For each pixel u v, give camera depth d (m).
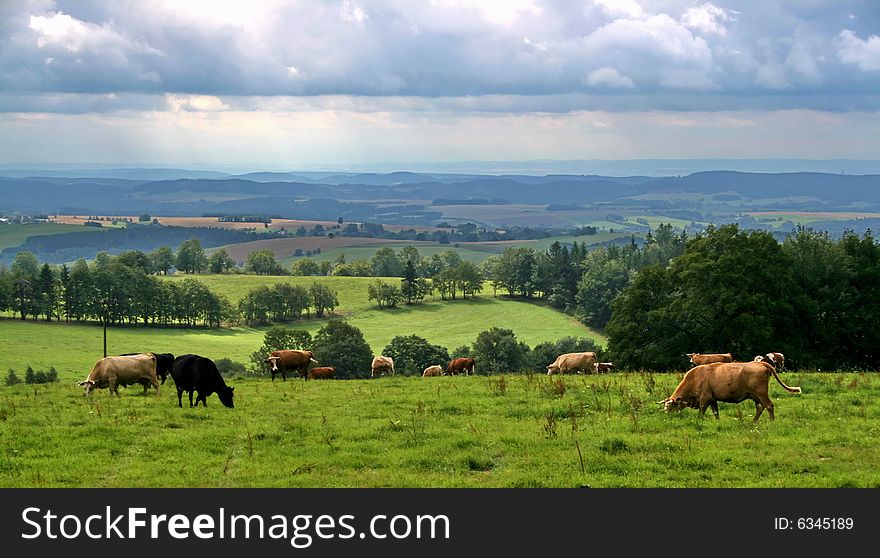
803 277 55.12
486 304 188.75
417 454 18.03
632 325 55.28
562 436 19.30
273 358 37.56
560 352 117.69
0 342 130.62
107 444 19.33
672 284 54.53
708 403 20.86
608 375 32.09
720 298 49.88
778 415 21.03
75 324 151.25
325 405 25.41
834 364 51.38
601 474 16.41
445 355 109.12
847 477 15.63
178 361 24.86
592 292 164.62
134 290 156.12
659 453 17.58
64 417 22.88
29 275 155.50
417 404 24.98
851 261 54.28
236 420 22.56
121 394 27.92
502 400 24.94
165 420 22.34
